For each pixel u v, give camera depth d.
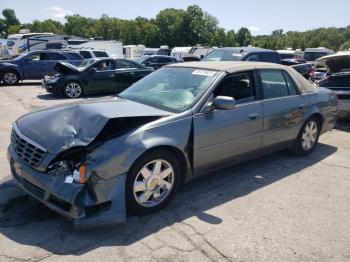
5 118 8.08
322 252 2.99
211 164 4.02
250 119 4.27
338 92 7.27
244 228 3.32
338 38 132.88
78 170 3.01
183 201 3.84
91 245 2.98
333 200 3.97
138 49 36.84
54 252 2.87
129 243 3.03
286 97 4.86
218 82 4.02
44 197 3.11
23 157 3.30
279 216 3.57
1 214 3.42
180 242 3.06
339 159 5.38
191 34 84.62
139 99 4.16
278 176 4.64
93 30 94.88
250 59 9.95
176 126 3.54
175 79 4.36
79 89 11.93
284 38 118.94
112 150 3.09
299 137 5.25
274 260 2.86
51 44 24.62
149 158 3.34
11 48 30.06
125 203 3.18
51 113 3.73
